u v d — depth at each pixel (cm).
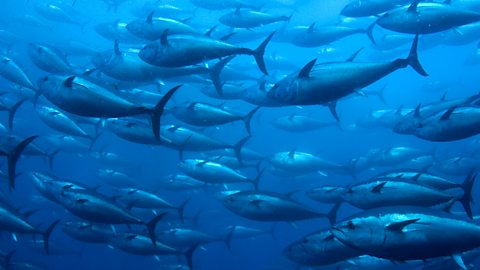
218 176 1001
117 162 1564
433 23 757
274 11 2192
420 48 1819
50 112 1038
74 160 2489
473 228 569
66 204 816
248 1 1619
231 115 936
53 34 2278
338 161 2398
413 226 566
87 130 2027
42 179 867
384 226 568
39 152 1045
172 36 729
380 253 573
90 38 2400
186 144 974
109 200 804
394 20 776
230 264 2386
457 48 4128
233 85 1076
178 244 1155
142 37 897
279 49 2869
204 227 2027
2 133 1041
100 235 995
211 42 730
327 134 2444
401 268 984
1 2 2089
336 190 894
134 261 2283
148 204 1018
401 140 2491
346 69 648
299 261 788
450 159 1245
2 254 1125
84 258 2358
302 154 1232
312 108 2397
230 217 1958
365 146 2478
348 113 2511
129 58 858
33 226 812
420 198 675
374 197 695
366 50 2800
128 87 1080
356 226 579
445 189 709
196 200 2191
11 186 663
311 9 2216
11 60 1062
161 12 1367
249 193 851
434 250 569
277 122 1506
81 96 652
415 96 3316
